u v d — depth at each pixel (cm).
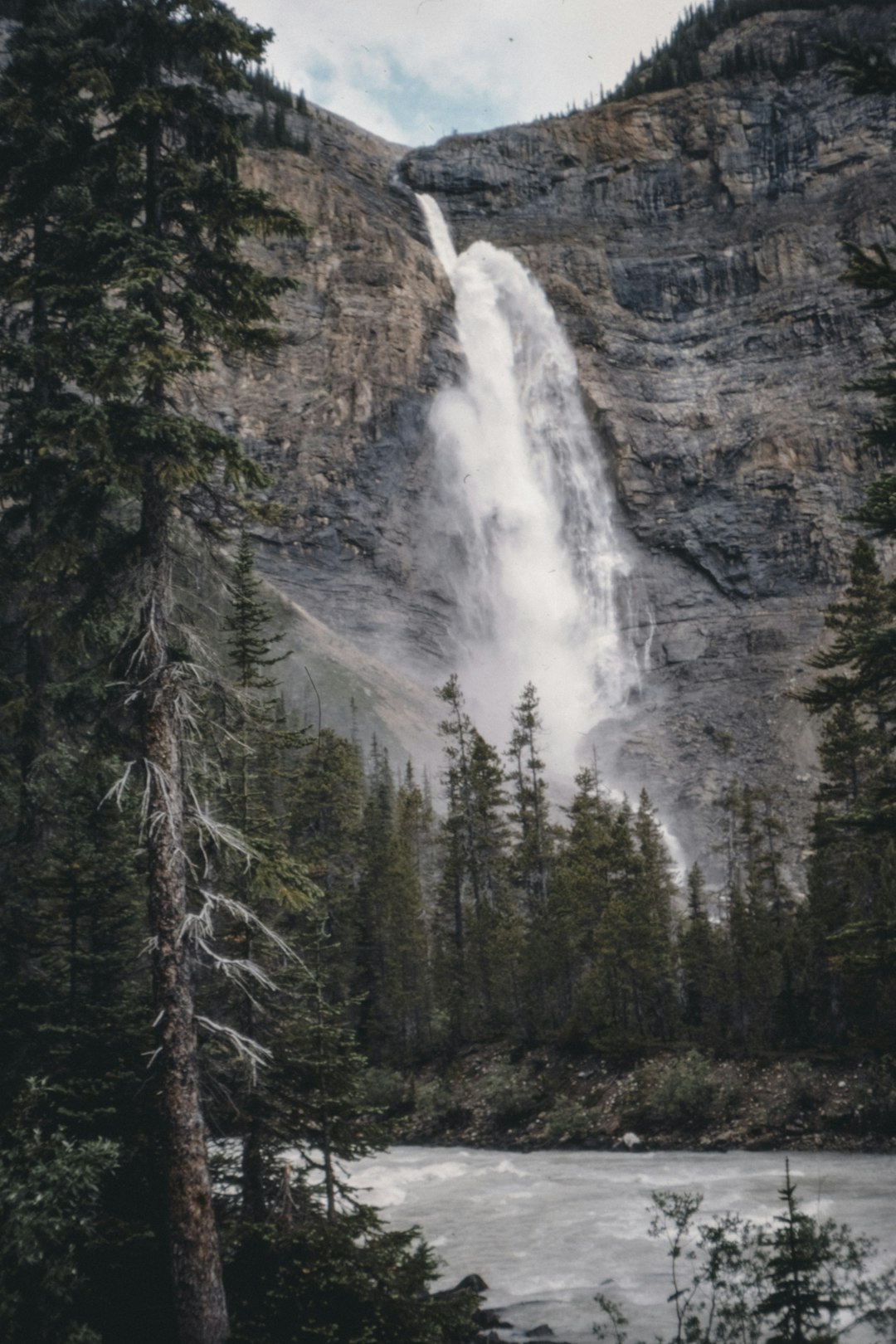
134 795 1270
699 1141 3669
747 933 4650
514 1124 4284
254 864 1283
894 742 1656
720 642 18288
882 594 4050
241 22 1347
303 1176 1498
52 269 1328
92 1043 1395
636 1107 3978
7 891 1565
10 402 1873
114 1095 1326
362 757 9988
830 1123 3512
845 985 4247
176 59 1377
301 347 19588
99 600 1348
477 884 6384
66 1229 1122
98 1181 1193
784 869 10019
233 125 1388
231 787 1753
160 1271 1202
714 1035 4478
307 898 1298
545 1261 2206
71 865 1562
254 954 1638
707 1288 1786
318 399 19138
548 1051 4794
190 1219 1107
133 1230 1216
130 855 1531
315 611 17062
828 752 4406
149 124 1352
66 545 1270
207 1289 1096
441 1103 4566
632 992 5028
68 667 1858
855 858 4303
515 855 6638
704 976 5003
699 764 15462
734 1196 2744
